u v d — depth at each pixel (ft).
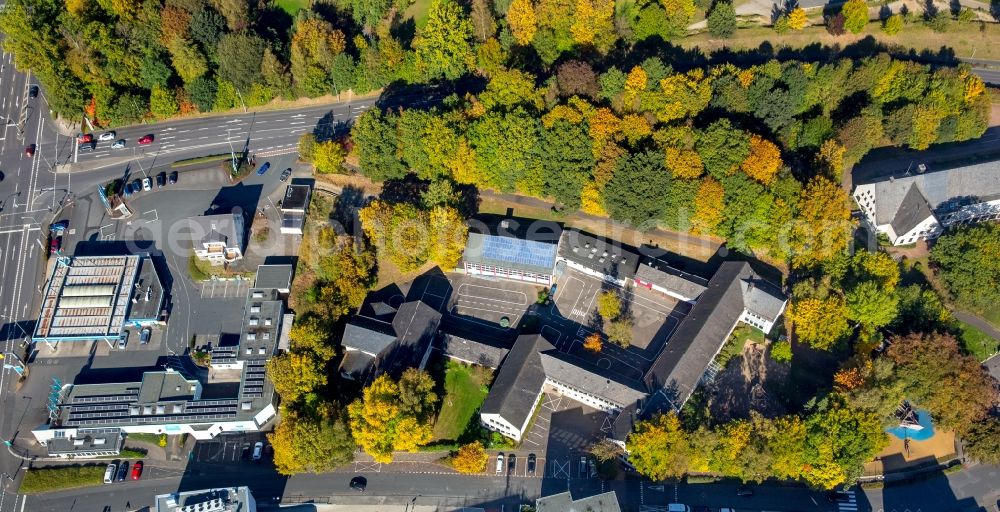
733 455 655.35
